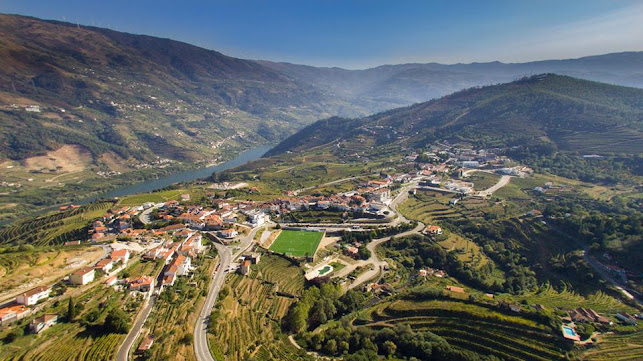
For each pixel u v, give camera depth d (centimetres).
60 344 12606
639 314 15912
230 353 13625
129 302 15600
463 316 16475
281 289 19175
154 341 13538
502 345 14850
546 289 19475
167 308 15862
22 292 14775
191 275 19050
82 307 14438
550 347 14262
